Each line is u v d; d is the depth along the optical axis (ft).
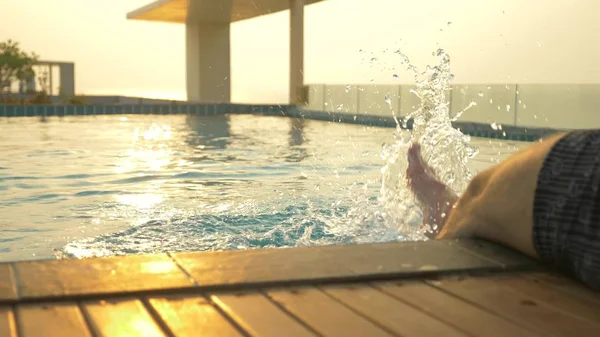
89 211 9.95
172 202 10.80
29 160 16.89
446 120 11.09
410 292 4.00
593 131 4.64
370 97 39.47
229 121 38.75
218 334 3.25
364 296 3.90
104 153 19.03
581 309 3.75
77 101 57.21
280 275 4.16
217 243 7.91
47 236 8.24
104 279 3.98
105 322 3.39
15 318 3.41
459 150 10.61
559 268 4.55
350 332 3.31
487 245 5.03
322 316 3.54
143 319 3.45
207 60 61.00
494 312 3.67
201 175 14.49
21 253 7.36
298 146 22.41
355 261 4.51
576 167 4.46
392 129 32.45
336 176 14.49
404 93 36.29
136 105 45.03
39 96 55.26
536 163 4.75
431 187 7.51
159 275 4.09
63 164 16.15
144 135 26.55
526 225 4.66
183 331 3.28
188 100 62.44
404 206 8.21
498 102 31.68
